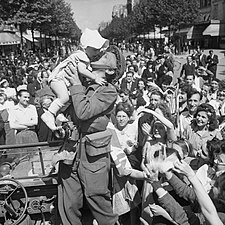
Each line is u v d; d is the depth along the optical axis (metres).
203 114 5.69
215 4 71.31
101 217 3.37
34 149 4.28
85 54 3.23
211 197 3.41
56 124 3.31
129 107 4.70
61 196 3.45
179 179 3.46
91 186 3.25
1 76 13.80
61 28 71.56
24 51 39.28
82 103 3.11
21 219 3.89
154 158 3.56
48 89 6.68
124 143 4.54
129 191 3.97
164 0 58.53
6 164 4.24
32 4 33.25
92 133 3.24
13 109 7.02
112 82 3.46
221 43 65.06
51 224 4.16
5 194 4.05
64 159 3.30
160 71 14.70
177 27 61.12
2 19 32.78
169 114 4.51
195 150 5.56
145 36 92.81
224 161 3.75
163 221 3.47
